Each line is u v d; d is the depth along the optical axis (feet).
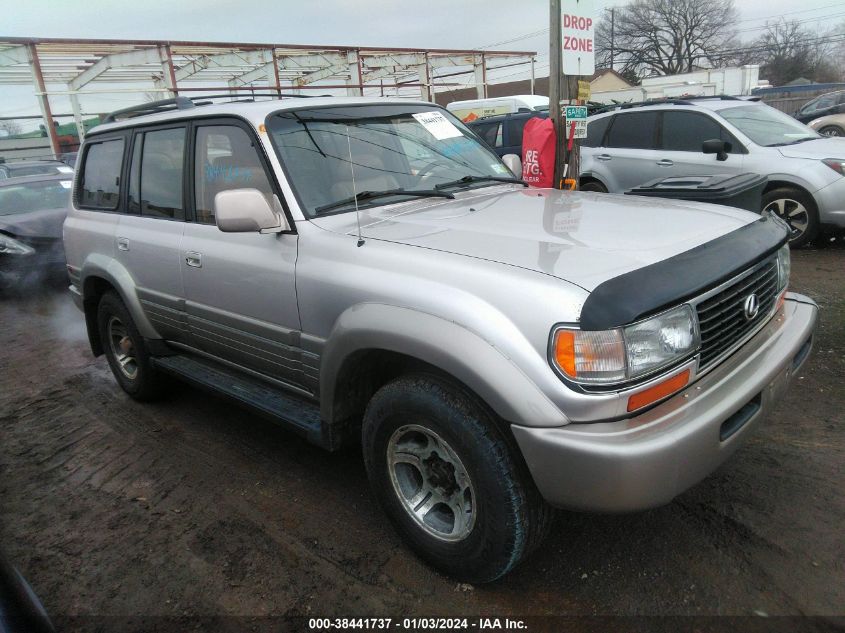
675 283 6.94
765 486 9.86
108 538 10.09
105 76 72.38
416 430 8.12
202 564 9.23
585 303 6.59
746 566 8.28
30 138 83.35
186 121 11.54
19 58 59.82
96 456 12.86
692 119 25.71
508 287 7.01
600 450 6.45
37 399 16.30
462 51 89.04
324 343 9.01
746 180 14.39
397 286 7.84
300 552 9.32
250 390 11.28
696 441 6.79
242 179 10.31
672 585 8.09
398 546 9.28
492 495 7.34
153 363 13.64
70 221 15.48
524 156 18.86
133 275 13.14
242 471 11.74
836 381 13.05
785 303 9.89
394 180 10.87
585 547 8.93
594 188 28.81
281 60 74.90
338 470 11.50
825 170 22.41
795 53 192.54
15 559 9.72
